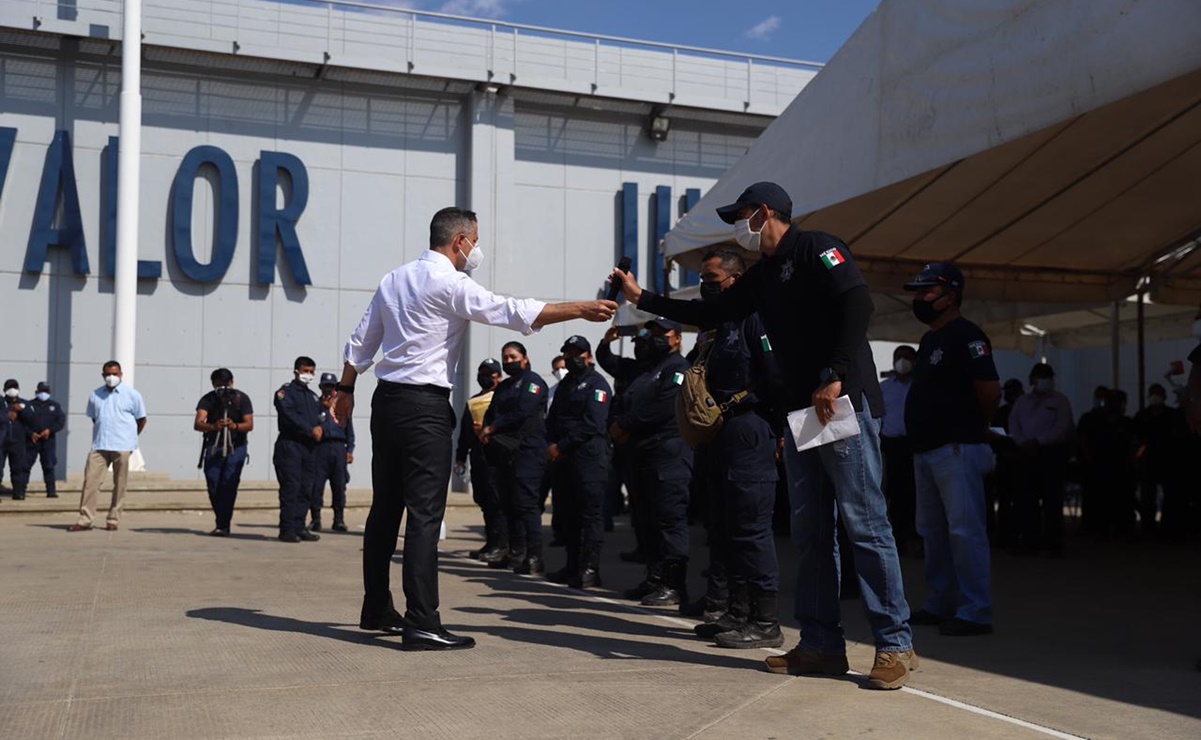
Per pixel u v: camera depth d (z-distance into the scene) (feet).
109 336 59.06
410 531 15.88
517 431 27.81
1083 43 17.25
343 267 63.57
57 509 49.34
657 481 21.81
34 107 58.49
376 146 64.44
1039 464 32.94
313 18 61.93
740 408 16.80
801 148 24.99
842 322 13.38
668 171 69.67
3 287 57.52
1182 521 38.04
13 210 57.88
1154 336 48.24
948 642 17.38
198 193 61.05
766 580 16.69
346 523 47.75
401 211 64.75
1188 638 17.75
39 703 12.21
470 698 12.58
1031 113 18.35
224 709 11.96
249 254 61.82
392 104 64.90
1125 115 23.91
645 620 19.62
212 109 61.62
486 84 65.05
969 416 18.62
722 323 17.12
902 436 33.04
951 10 20.21
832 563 14.42
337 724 11.33
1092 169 27.14
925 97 20.90
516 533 28.73
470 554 32.81
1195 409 16.40
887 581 13.57
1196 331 33.91
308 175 63.10
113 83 59.77
